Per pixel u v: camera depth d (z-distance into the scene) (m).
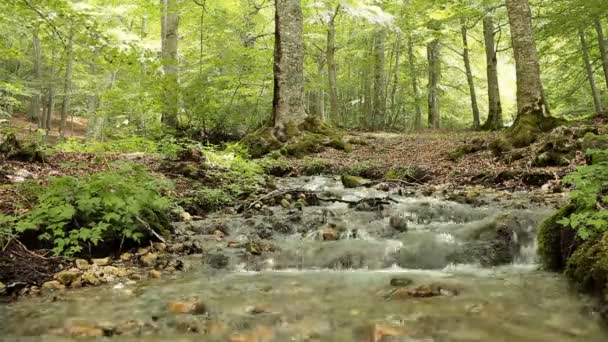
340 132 15.16
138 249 4.64
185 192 6.88
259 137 12.50
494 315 2.80
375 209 6.27
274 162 10.44
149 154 10.04
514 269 4.11
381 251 4.62
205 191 6.89
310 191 7.52
